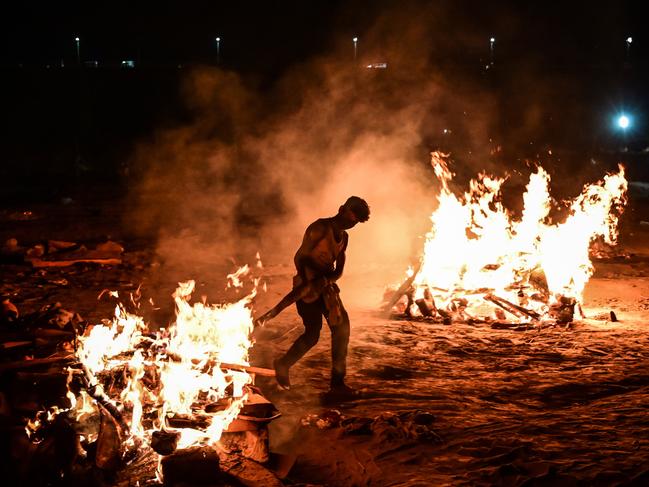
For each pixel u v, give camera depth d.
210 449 4.51
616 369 7.29
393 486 4.59
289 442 5.36
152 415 5.09
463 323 9.48
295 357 6.18
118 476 4.51
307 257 6.24
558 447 5.14
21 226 19.47
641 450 5.06
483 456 5.04
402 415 5.79
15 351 7.28
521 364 7.50
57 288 11.72
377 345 8.27
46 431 4.71
